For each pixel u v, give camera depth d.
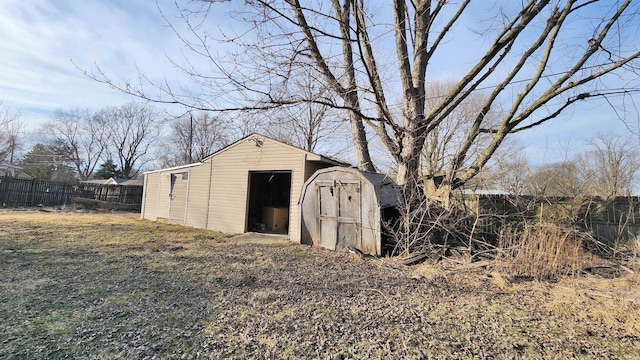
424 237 6.00
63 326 2.71
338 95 5.60
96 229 9.41
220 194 10.97
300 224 8.15
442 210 6.29
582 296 3.85
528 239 5.02
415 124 6.55
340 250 7.07
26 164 32.50
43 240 7.05
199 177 11.68
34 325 2.71
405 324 2.96
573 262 4.88
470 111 14.23
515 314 3.29
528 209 6.61
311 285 4.27
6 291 3.57
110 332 2.63
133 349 2.35
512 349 2.49
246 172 10.41
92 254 5.89
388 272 5.14
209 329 2.75
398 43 6.37
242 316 3.07
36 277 4.19
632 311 3.31
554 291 4.10
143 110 39.28
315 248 7.49
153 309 3.21
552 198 7.58
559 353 2.43
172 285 4.09
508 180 7.92
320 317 3.08
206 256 6.20
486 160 6.82
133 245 7.08
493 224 6.38
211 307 3.30
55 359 2.16
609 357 2.38
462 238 6.24
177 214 12.28
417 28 6.65
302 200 8.14
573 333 2.82
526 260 4.82
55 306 3.18
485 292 4.08
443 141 14.74
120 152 39.31
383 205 6.60
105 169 37.97
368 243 6.57
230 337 2.60
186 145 28.23
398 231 6.35
